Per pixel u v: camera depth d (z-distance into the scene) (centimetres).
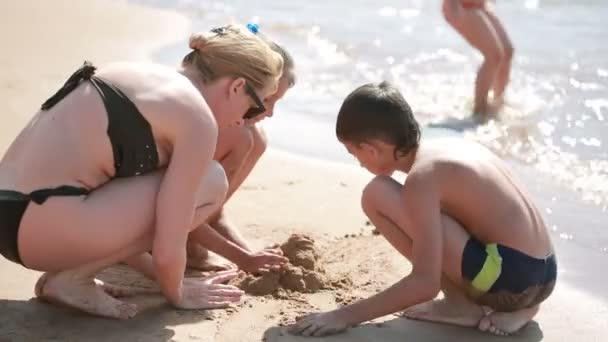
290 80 352
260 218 414
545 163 501
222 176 317
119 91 296
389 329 316
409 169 322
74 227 291
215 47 315
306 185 463
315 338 304
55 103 305
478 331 319
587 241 403
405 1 927
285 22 835
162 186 298
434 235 302
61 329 302
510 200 310
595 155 512
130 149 295
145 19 843
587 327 325
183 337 300
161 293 336
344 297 336
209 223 370
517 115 583
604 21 818
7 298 323
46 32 763
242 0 945
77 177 294
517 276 307
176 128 296
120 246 299
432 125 564
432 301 329
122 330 303
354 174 483
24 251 298
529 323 328
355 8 899
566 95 619
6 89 576
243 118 326
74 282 306
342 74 674
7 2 869
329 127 564
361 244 387
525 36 764
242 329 309
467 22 597
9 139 477
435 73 680
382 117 311
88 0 915
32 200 290
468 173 306
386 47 748
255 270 348
